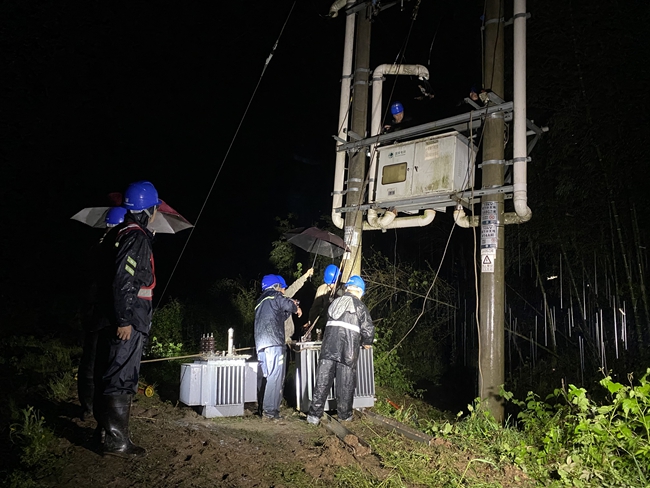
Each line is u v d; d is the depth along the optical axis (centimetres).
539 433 564
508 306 1228
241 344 1258
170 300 1380
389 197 769
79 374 554
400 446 546
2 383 637
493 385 647
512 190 650
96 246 557
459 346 1341
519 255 1145
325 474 463
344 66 888
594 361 927
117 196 596
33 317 1036
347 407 643
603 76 873
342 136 880
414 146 749
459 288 1391
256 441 552
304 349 708
